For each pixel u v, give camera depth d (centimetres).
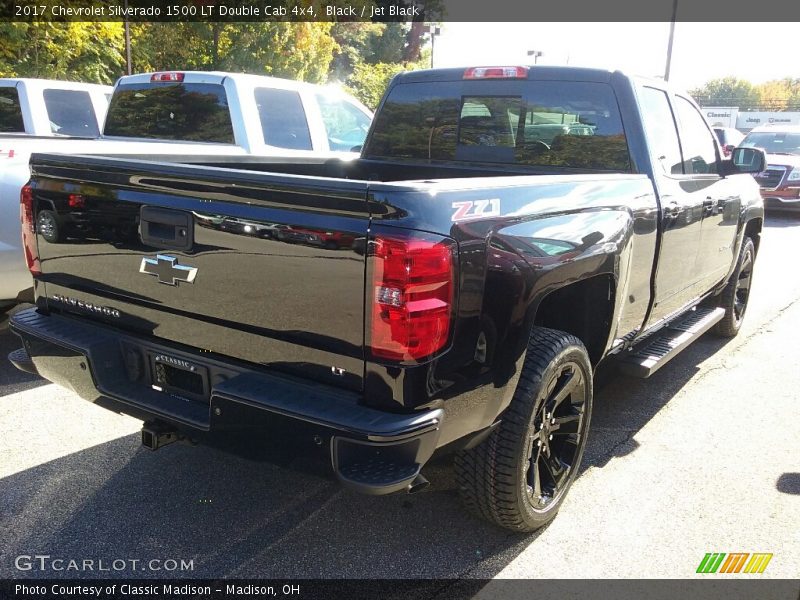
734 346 598
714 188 475
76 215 299
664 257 399
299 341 245
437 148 459
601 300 334
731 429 429
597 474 370
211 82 680
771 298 768
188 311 271
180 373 280
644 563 296
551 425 310
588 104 402
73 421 412
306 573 285
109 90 877
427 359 231
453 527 319
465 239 240
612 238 320
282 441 242
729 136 1769
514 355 266
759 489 357
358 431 225
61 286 316
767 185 1438
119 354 297
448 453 267
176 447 385
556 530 319
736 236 533
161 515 321
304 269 237
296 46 2184
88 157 291
